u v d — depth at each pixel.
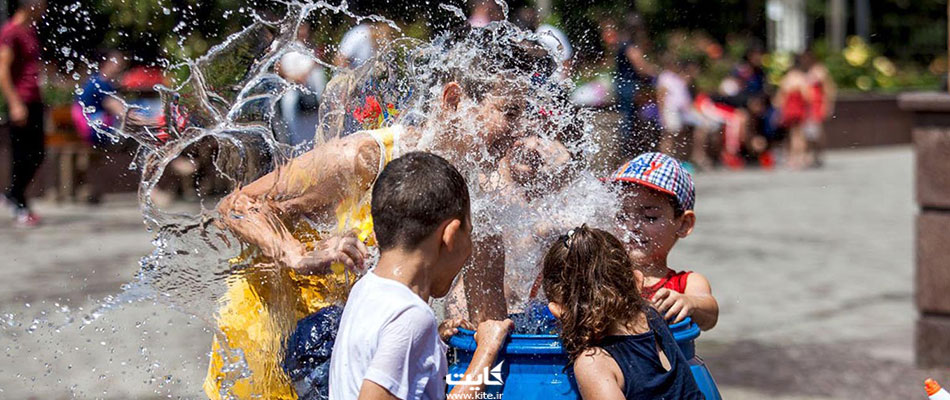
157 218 4.41
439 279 3.66
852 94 31.11
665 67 20.91
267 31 4.82
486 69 4.27
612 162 5.09
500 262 4.29
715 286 10.99
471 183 4.31
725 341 8.77
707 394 4.02
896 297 10.52
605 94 6.17
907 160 26.75
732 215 16.45
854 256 12.80
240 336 4.38
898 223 15.66
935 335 7.91
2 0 14.71
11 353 7.79
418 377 3.46
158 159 4.54
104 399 6.82
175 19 11.91
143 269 4.49
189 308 4.48
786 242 13.77
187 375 7.34
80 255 11.47
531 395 3.83
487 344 3.86
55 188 16.08
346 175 4.15
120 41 12.97
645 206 4.56
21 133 13.55
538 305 4.47
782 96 24.48
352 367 3.49
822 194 19.39
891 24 38.59
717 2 23.72
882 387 7.44
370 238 4.21
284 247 4.07
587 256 3.84
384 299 3.49
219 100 4.63
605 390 3.67
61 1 13.37
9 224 13.72
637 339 3.79
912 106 7.79
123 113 4.81
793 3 36.84
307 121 6.92
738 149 24.17
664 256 4.66
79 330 8.41
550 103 4.41
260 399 4.39
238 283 4.37
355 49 5.86
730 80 24.05
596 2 10.73
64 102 16.00
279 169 4.22
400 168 3.62
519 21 5.59
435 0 5.98
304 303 4.31
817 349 8.52
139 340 8.16
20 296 9.50
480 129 4.27
